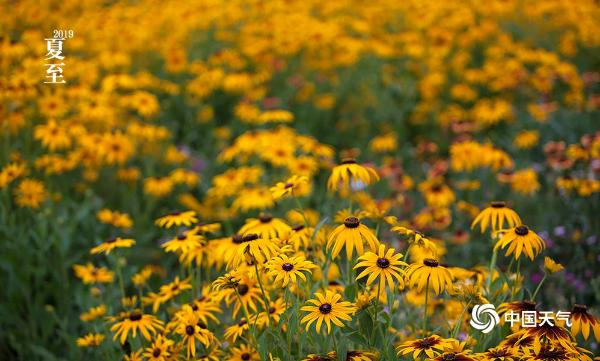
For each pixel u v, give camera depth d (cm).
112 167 584
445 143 753
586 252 461
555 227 506
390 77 827
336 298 249
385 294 306
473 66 918
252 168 560
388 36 896
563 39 949
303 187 518
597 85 837
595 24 919
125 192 568
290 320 251
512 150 690
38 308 432
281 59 854
